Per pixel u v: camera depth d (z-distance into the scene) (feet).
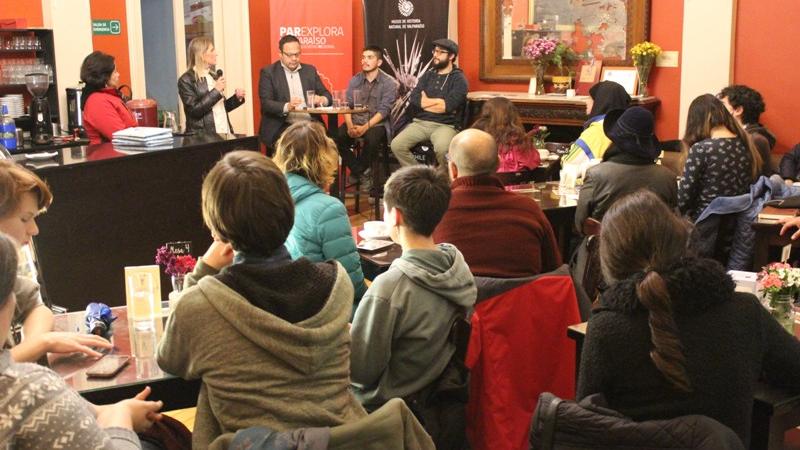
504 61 30.91
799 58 25.29
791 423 7.94
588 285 12.80
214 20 30.45
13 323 8.02
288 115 27.86
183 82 24.98
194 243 18.04
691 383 6.68
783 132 25.80
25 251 9.29
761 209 15.10
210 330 6.39
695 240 13.04
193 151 17.87
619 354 6.84
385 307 8.79
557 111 28.02
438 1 29.94
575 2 29.04
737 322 6.77
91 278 15.74
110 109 20.85
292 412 6.41
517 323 9.87
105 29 26.55
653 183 14.76
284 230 6.57
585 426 6.60
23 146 21.83
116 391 7.45
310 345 6.46
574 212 17.02
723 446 6.22
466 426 10.02
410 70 30.42
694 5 26.61
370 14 30.71
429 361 8.96
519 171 18.78
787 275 9.12
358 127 27.99
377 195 27.37
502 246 11.21
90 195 15.58
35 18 24.34
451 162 11.82
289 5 30.55
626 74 28.07
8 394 4.89
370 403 9.06
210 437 6.52
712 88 26.63
